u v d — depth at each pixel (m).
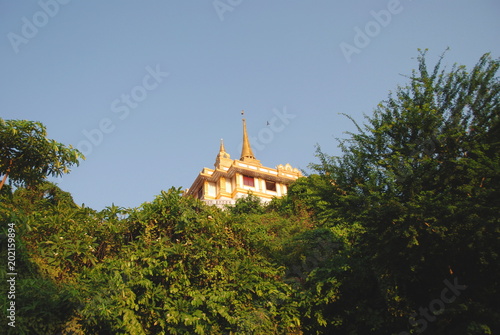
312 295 11.73
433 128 11.54
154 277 10.65
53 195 17.28
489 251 9.38
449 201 10.02
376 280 11.67
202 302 10.29
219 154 43.53
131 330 9.29
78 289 9.38
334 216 12.41
